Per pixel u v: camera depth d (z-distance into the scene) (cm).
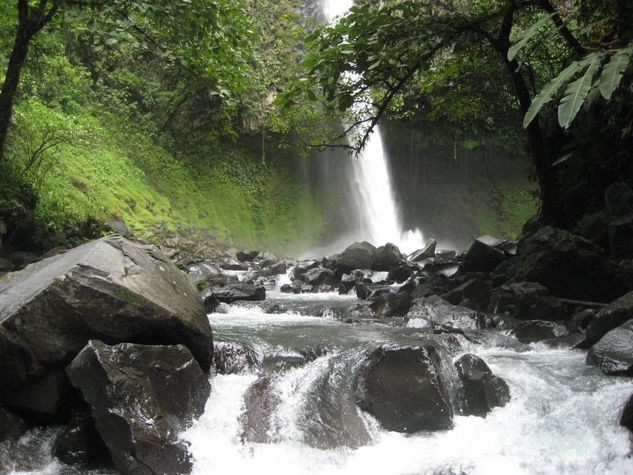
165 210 2506
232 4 1384
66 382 541
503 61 1245
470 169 3409
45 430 546
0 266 1104
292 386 602
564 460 510
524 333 849
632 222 1073
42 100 2331
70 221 1656
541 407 586
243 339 755
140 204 2384
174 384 545
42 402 534
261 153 3139
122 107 2723
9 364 524
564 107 469
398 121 3184
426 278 1288
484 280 1168
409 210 3400
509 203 3341
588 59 499
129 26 1250
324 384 596
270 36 3102
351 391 596
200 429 546
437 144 3275
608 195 1139
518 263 1112
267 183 3114
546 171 1258
